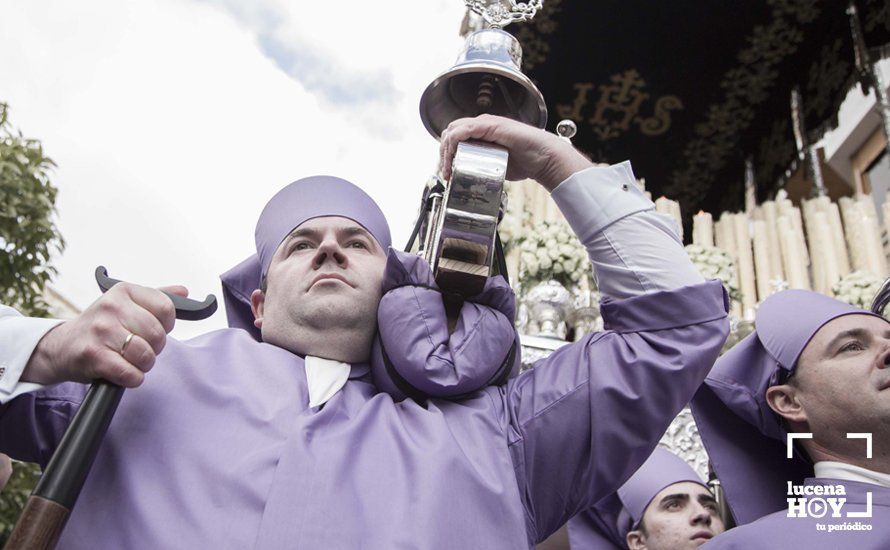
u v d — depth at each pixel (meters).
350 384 1.69
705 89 6.24
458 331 1.61
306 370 1.67
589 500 1.65
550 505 1.64
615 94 6.29
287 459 1.39
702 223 5.59
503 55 1.91
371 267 1.81
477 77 1.93
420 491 1.37
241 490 1.36
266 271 1.98
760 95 6.21
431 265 1.73
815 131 6.04
